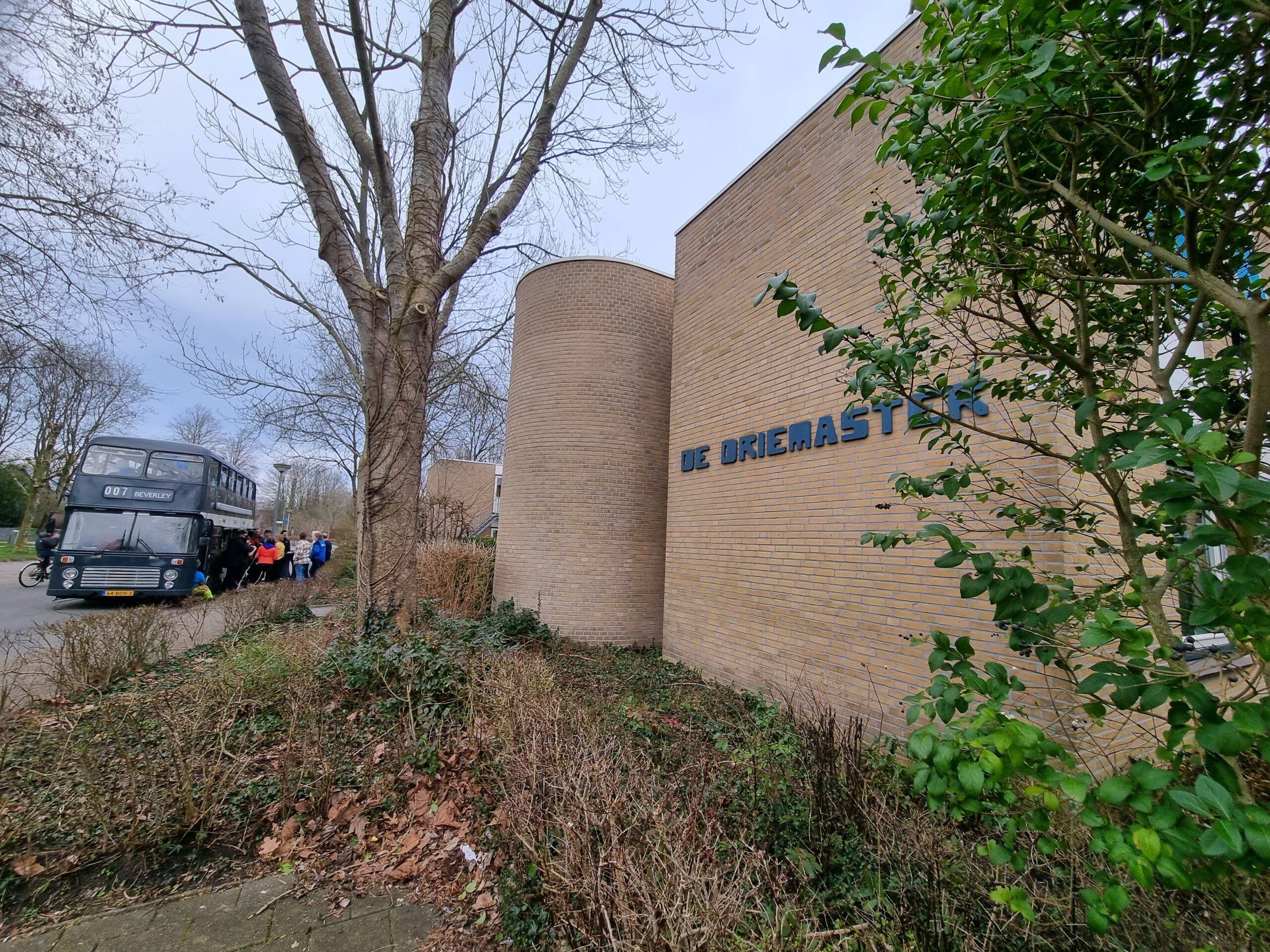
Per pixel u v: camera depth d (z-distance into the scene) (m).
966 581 1.67
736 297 8.01
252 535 18.50
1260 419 1.41
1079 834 2.15
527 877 2.73
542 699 4.10
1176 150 1.42
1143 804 1.10
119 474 12.31
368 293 6.30
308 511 47.19
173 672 6.12
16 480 31.80
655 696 6.77
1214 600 1.16
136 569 11.95
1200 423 1.05
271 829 3.31
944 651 1.60
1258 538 1.22
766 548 7.01
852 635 5.70
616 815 2.43
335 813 3.44
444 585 11.10
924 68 1.83
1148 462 1.06
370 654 4.87
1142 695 1.24
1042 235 2.00
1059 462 4.20
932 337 2.49
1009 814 1.74
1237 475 0.95
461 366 11.45
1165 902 1.89
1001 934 2.00
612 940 1.92
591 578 10.39
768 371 7.24
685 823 2.44
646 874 2.12
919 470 5.16
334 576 17.53
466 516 20.38
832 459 6.14
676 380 9.43
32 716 4.34
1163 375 1.84
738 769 3.91
